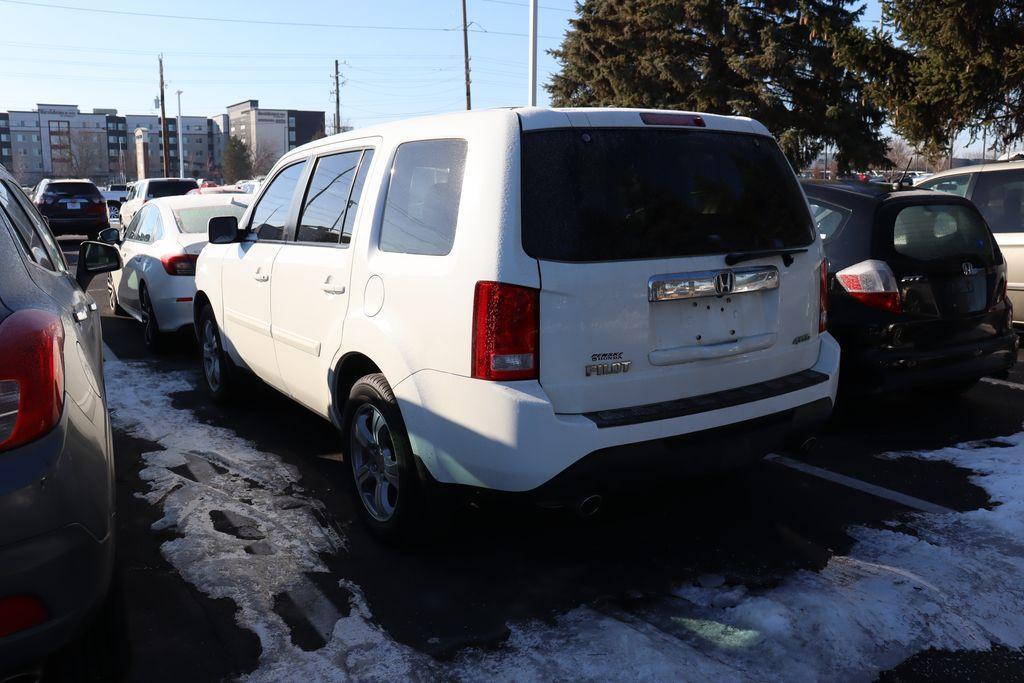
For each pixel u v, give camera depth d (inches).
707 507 160.1
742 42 1162.6
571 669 107.0
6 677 81.3
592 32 1252.5
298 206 177.5
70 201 931.3
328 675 106.1
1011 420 217.5
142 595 125.7
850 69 542.6
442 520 134.6
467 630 116.6
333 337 152.1
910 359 196.7
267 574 132.4
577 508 119.7
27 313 86.0
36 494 78.7
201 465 182.5
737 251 133.1
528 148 120.2
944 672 106.7
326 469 180.4
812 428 143.4
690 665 107.5
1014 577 130.5
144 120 7086.6
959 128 522.6
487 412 117.1
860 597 124.6
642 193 125.8
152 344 308.7
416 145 139.9
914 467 181.9
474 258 119.2
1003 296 220.2
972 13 465.4
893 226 201.9
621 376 121.8
